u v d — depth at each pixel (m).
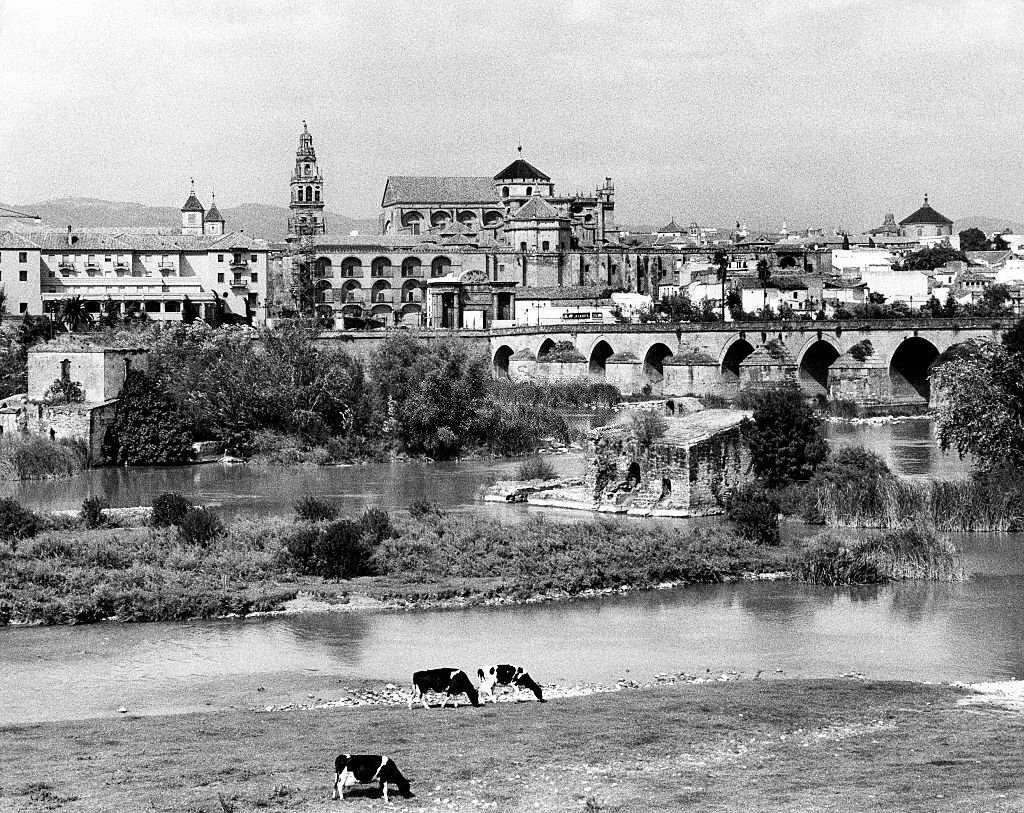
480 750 77.62
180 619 128.38
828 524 172.12
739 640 118.69
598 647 116.38
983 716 87.50
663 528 161.88
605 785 71.00
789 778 72.06
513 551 149.25
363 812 66.88
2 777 72.81
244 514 189.62
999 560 153.38
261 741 80.69
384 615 129.62
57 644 118.62
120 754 77.88
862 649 115.06
